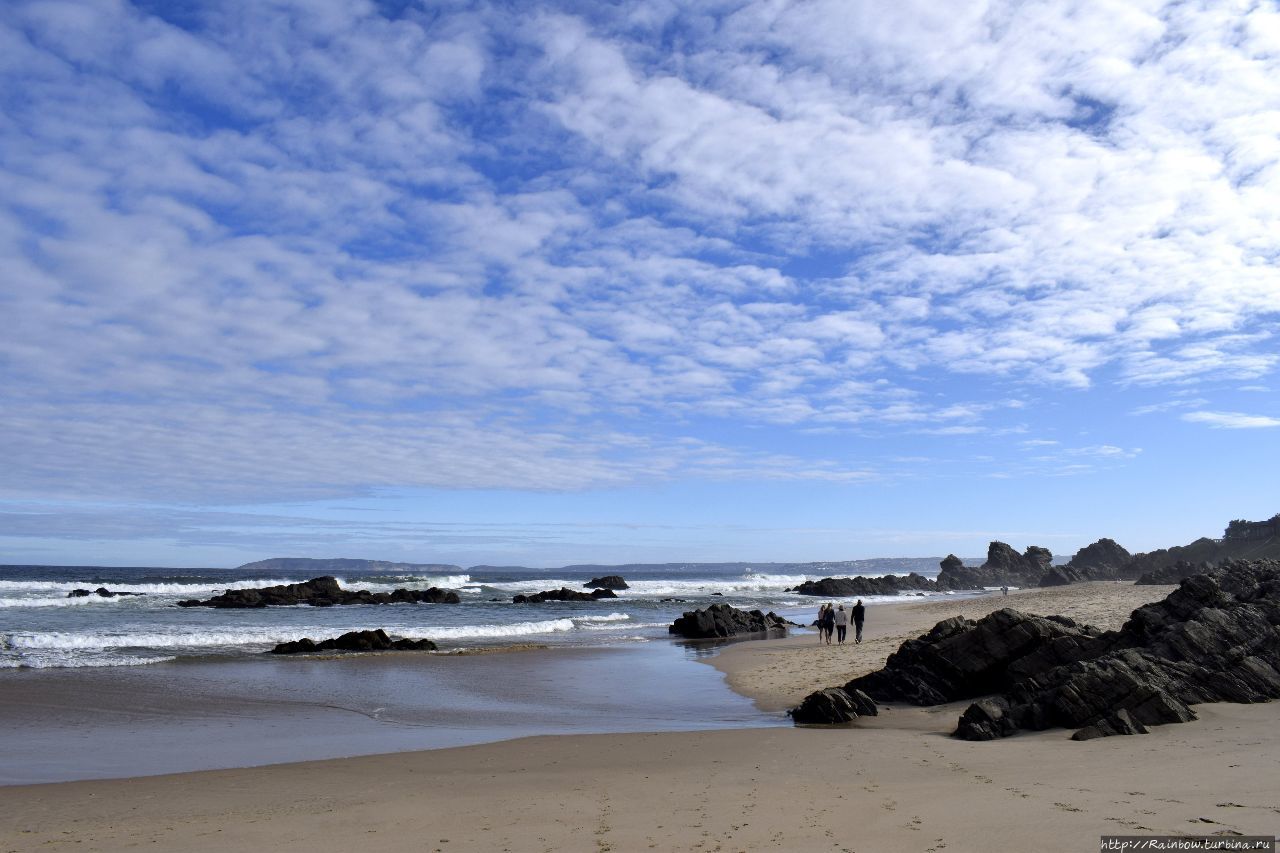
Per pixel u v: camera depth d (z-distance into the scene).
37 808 11.25
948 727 16.84
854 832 8.98
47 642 31.88
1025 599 67.56
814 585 102.62
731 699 22.33
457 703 21.58
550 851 8.75
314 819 10.49
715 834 9.18
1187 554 106.00
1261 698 15.91
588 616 56.69
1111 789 10.34
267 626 42.78
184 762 14.56
